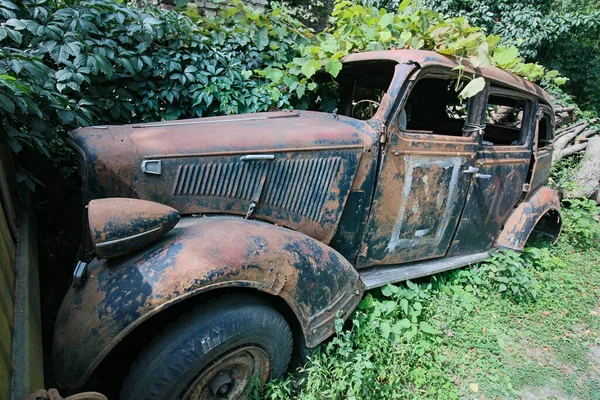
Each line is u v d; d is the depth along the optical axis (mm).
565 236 4219
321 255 2031
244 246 1745
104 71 2930
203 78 3625
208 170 1980
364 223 2479
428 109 3566
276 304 1982
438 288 3000
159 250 1646
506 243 3391
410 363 2311
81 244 1946
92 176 1799
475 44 2555
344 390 2014
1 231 1620
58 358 1555
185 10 4691
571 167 5508
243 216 2123
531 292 3100
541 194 3619
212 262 1629
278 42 4242
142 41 3363
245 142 2072
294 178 2193
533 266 3619
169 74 3568
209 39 3834
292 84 3250
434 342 2504
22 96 2094
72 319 1563
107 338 1498
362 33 3092
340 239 2453
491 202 3166
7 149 2125
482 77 2658
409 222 2666
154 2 5664
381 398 2076
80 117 2607
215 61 3760
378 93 3410
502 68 3072
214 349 1605
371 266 2730
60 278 2416
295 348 2131
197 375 1605
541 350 2682
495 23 9344
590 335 2898
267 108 3781
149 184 1877
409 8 3045
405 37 2762
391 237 2641
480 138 2830
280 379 2000
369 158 2346
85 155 1807
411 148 2467
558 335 2842
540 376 2441
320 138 2238
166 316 1685
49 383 1854
